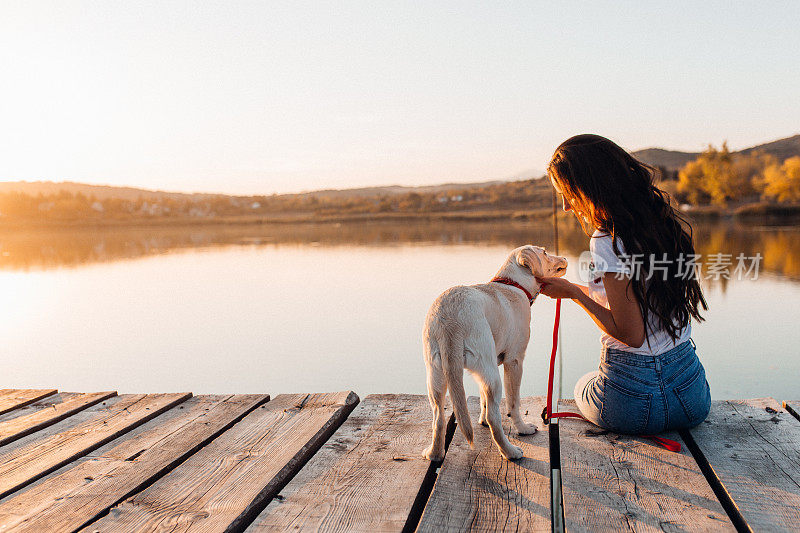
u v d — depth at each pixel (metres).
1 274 16.95
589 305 2.76
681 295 2.64
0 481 2.80
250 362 7.00
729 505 2.40
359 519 2.36
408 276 12.87
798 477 2.51
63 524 2.38
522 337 3.11
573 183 2.62
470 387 5.01
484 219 48.59
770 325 7.39
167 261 19.62
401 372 6.43
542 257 3.17
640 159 2.69
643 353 2.77
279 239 31.42
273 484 2.67
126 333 8.78
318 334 8.26
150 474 2.83
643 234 2.51
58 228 63.44
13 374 6.76
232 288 12.69
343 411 3.74
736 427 3.07
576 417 3.25
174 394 4.16
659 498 2.40
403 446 3.09
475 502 2.45
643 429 2.88
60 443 3.29
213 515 2.40
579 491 2.47
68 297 12.31
